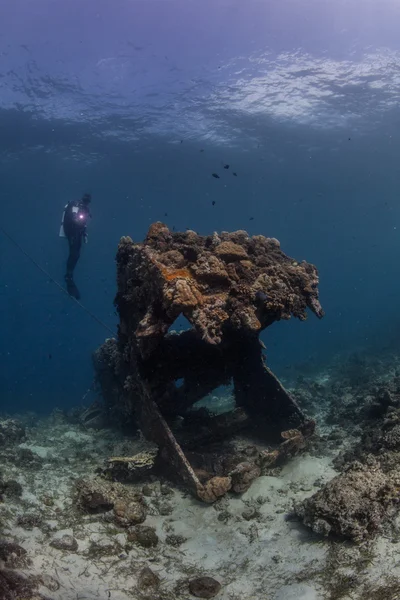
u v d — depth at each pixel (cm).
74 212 1487
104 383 1074
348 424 938
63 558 500
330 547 502
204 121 2777
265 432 853
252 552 523
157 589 471
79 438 1013
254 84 2366
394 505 540
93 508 605
